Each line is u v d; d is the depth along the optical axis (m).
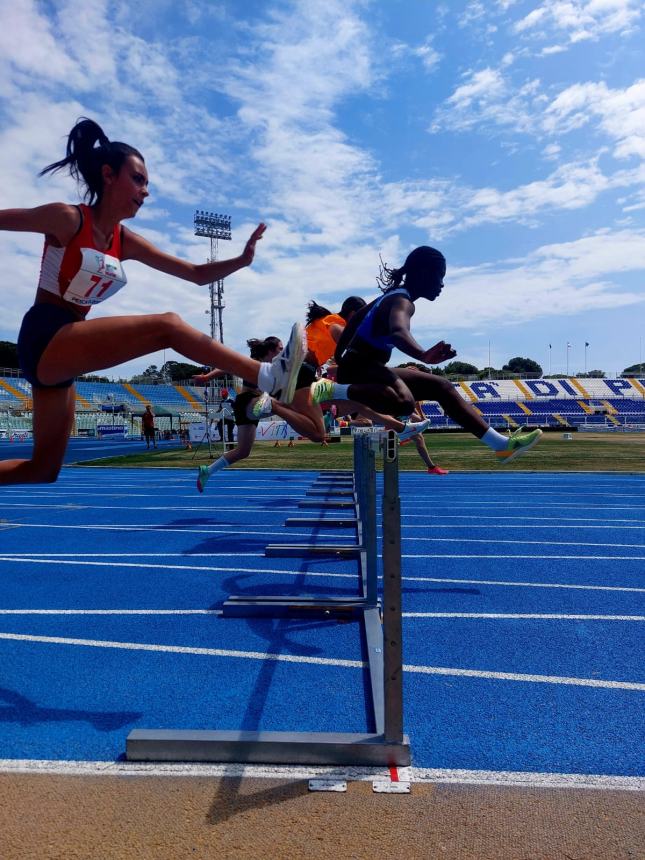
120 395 47.78
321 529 6.70
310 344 5.70
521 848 1.63
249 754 2.06
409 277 4.31
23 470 2.77
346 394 4.22
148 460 17.19
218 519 7.39
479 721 2.36
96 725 2.33
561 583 4.41
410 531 6.48
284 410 4.00
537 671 2.85
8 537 6.29
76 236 2.31
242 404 7.26
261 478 12.54
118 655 3.06
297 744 2.05
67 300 2.39
